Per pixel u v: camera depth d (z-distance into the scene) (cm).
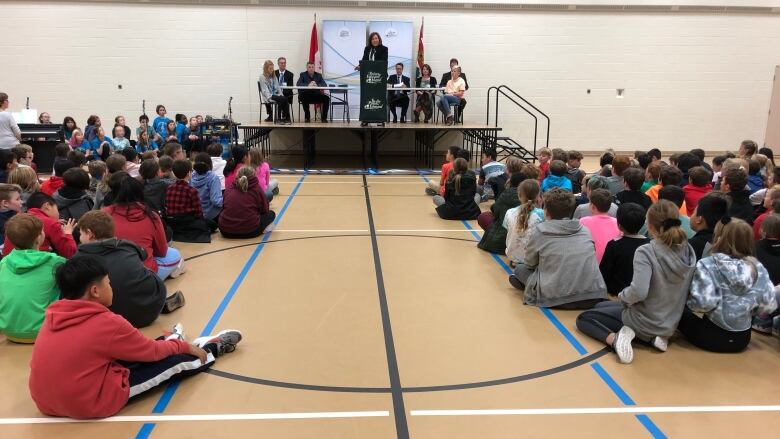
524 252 463
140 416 276
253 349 351
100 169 620
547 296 419
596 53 1391
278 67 1363
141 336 283
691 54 1401
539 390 305
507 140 1305
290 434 263
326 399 294
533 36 1377
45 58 1318
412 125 1200
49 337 266
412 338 371
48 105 1338
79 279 264
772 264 378
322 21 1341
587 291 411
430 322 397
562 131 1425
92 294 271
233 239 624
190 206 602
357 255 564
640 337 353
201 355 316
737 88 1422
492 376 320
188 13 1325
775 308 345
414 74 1384
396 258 555
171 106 1360
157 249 445
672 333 349
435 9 1355
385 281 485
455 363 336
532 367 331
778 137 1448
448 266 530
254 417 277
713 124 1438
